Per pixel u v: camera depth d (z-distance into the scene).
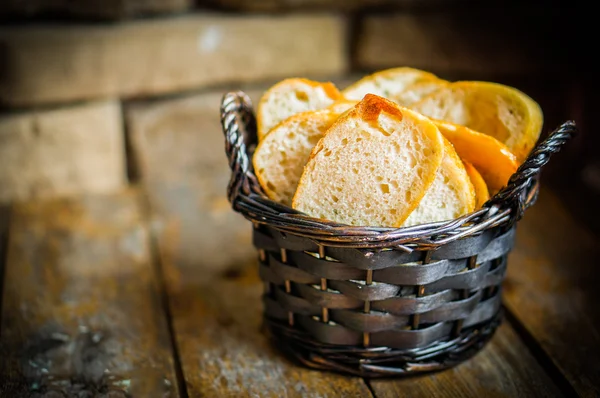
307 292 0.47
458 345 0.49
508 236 0.47
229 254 0.64
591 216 0.73
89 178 0.78
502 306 0.53
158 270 0.63
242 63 0.77
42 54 0.72
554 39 0.80
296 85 0.51
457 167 0.46
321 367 0.50
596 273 0.60
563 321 0.55
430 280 0.45
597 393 0.49
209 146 0.80
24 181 0.76
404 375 0.50
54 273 0.62
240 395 0.49
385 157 0.45
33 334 0.55
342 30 0.79
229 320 0.56
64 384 0.50
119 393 0.50
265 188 0.49
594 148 0.82
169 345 0.54
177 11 0.75
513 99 0.49
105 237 0.67
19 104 0.74
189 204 0.73
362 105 0.45
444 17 0.79
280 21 0.77
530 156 0.44
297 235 0.44
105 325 0.56
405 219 0.45
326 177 0.46
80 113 0.75
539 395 0.49
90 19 0.73
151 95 0.77
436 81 0.52
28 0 0.71
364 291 0.45
